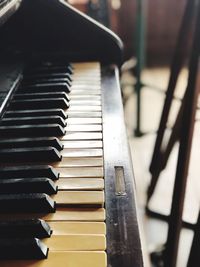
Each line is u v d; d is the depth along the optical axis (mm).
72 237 267
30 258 249
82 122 441
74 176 339
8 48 654
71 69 612
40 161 365
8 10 399
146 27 2166
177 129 761
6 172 334
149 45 2217
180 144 576
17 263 246
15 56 653
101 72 606
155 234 853
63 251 255
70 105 489
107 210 292
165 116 802
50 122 432
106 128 425
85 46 647
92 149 383
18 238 260
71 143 396
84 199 305
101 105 485
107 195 310
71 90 537
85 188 320
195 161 1155
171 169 1112
